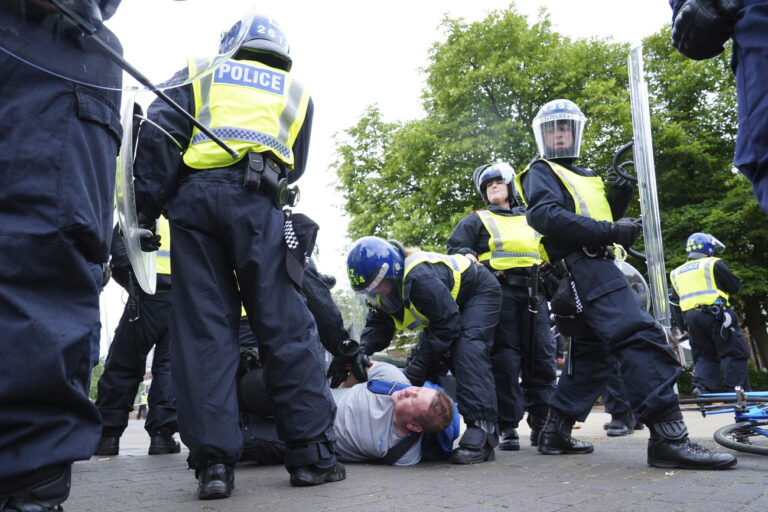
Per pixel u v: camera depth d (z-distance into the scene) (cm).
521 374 475
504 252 451
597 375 381
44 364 139
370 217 1927
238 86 264
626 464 328
